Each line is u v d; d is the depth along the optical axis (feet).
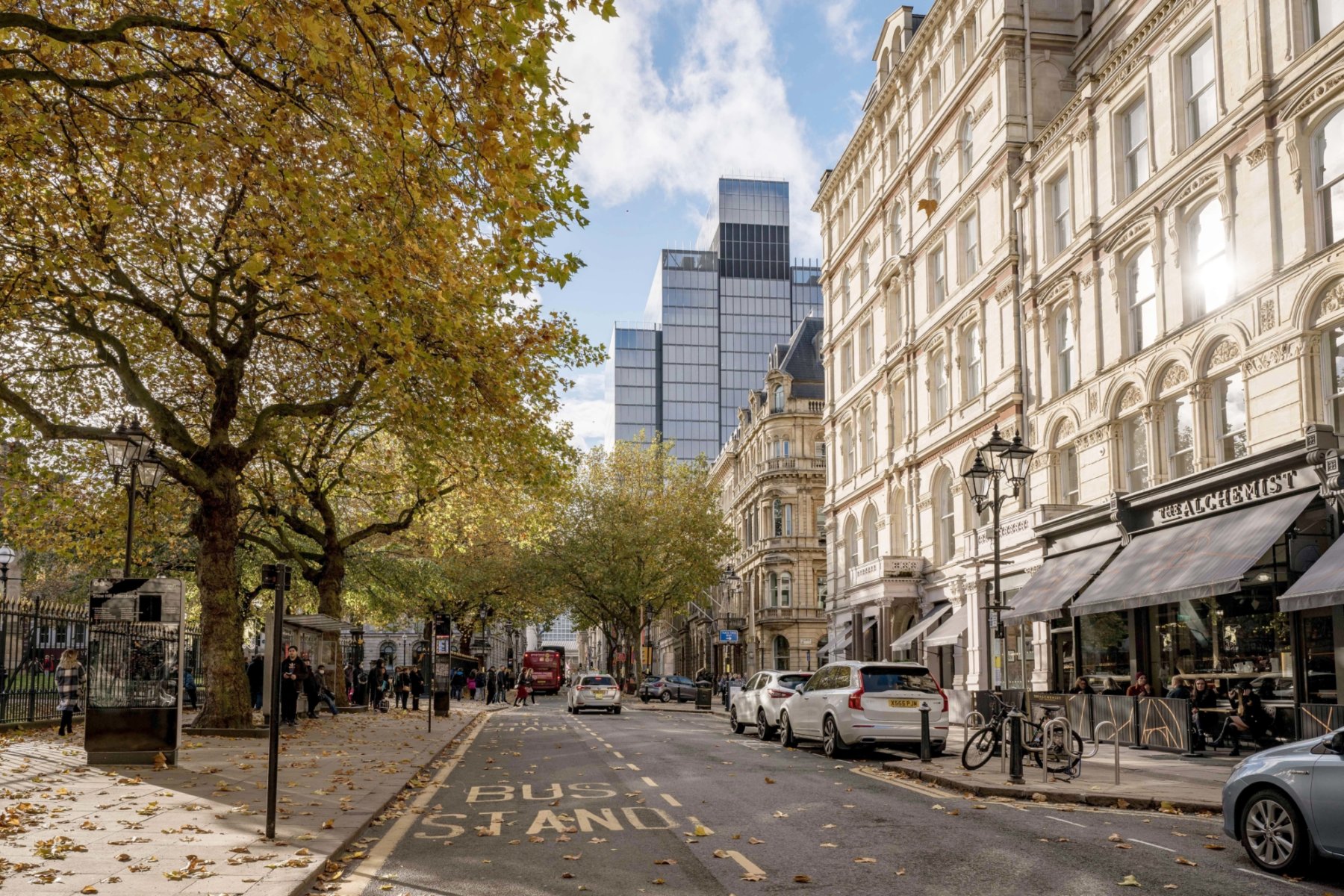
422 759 57.26
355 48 31.65
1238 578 56.75
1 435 71.77
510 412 68.18
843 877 27.40
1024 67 101.04
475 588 202.69
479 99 31.19
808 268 497.87
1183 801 39.83
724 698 161.58
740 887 26.23
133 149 42.70
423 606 168.25
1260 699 61.36
